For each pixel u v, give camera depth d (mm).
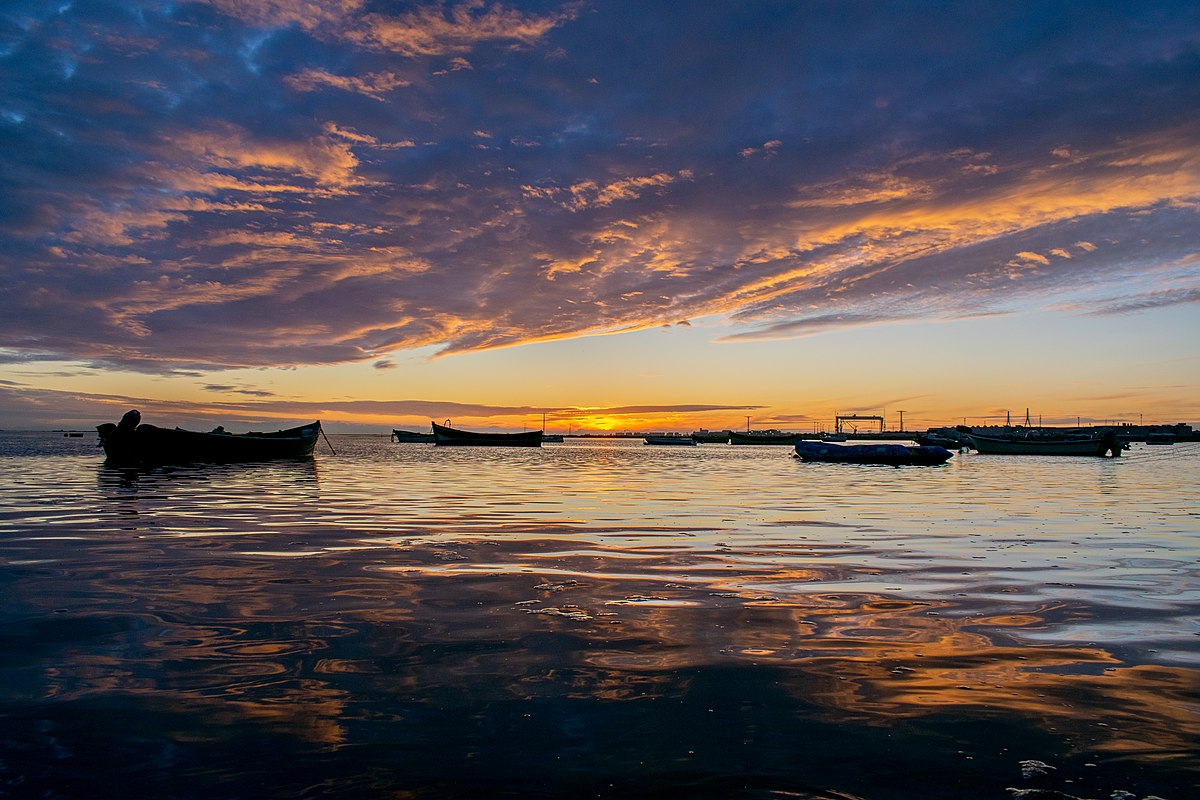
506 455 68875
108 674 4859
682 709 4254
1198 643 5602
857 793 3281
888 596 7238
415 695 4488
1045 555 9859
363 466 40719
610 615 6461
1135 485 26328
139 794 3279
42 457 45188
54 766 3539
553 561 9266
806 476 32719
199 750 3725
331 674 4871
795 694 4492
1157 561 9375
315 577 8148
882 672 4906
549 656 5262
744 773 3469
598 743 3799
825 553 10008
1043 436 71812
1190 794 3260
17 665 5043
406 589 7520
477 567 8812
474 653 5336
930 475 34188
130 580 7945
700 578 8156
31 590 7434
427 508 16297
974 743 3785
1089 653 5336
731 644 5574
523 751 3711
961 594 7348
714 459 60625
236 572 8430
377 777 3445
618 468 40531
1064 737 3854
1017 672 4906
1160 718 4102
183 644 5547
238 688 4605
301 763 3586
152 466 35375
